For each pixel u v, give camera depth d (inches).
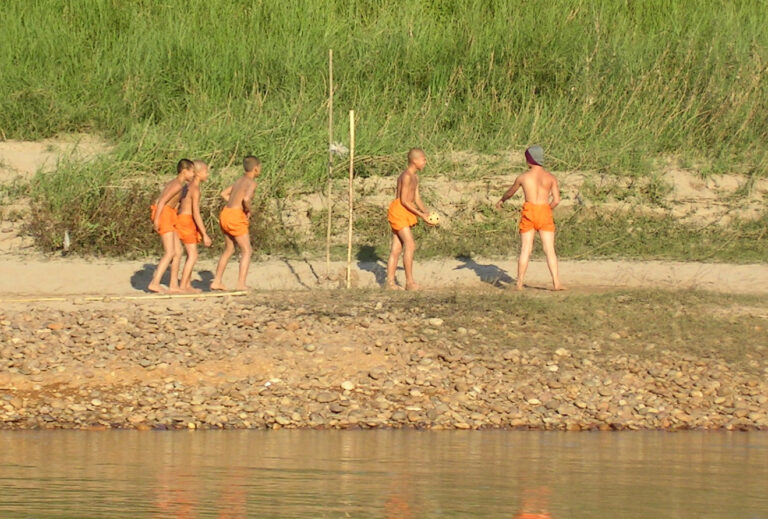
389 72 2933.1
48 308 1785.2
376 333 1633.9
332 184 2519.7
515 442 1312.7
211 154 2564.0
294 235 2384.4
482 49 2965.1
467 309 1733.5
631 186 2549.2
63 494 1056.2
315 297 1825.8
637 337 1653.5
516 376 1521.9
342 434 1355.8
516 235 2384.4
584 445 1298.0
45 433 1354.6
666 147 2723.9
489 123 2797.7
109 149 2652.6
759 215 2482.8
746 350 1614.2
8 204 2432.3
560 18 3080.7
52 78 2866.6
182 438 1327.5
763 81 2871.6
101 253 2276.1
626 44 2945.4
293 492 1064.8
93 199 2370.8
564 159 2637.8
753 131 2768.2
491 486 1092.5
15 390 1464.1
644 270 2139.5
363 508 1007.0
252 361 1547.7
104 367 1525.6
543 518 976.9
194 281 2090.3
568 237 2362.2
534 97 2876.5
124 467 1168.8
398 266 2196.1
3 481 1106.7
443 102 2856.8
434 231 2406.5
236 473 1143.6
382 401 1454.2
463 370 1530.5
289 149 2583.7
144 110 2805.1
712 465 1194.0
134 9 3147.1
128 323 1683.1
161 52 2935.5
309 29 3065.9
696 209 2500.0
